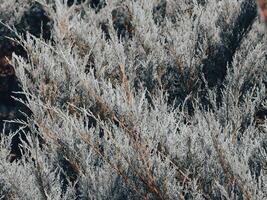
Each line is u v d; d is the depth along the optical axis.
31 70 6.22
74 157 4.86
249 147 4.64
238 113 5.38
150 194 4.29
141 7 8.22
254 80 6.62
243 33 7.44
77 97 5.89
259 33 7.36
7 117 7.19
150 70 6.37
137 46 7.23
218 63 7.16
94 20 9.09
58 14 7.23
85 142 4.78
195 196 4.20
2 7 9.62
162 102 5.09
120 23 9.31
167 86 6.74
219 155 4.16
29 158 4.23
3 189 4.62
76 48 7.20
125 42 7.83
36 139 4.15
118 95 4.36
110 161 4.43
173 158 4.34
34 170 4.17
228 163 4.12
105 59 6.61
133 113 4.14
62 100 5.97
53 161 5.13
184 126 4.62
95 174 4.58
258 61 6.39
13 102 7.58
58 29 7.17
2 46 9.20
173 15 8.95
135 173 4.20
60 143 4.93
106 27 9.30
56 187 4.38
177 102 6.45
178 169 4.25
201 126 4.57
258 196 3.85
